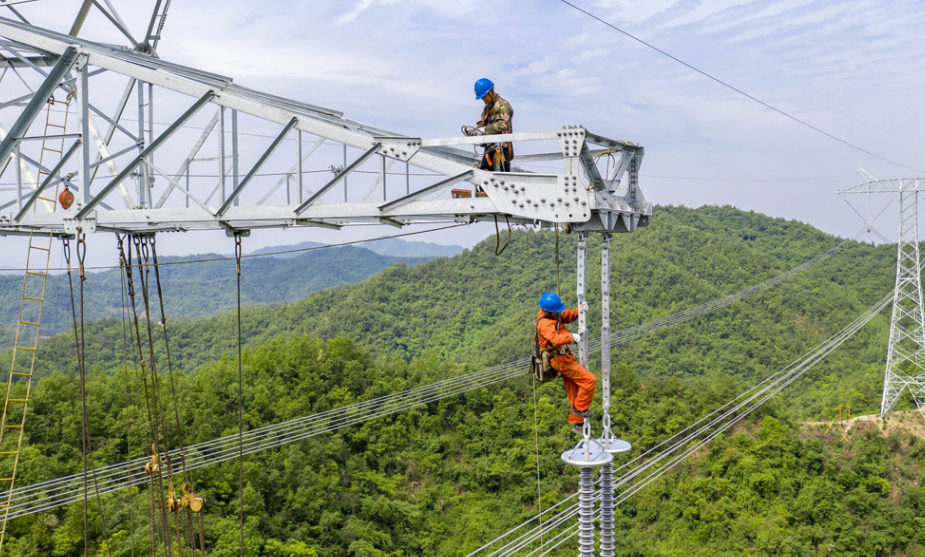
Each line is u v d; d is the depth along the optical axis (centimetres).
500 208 884
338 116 1083
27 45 1191
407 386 7094
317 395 6581
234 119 1095
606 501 936
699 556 5181
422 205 934
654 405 6731
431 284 13800
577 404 888
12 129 1159
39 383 5050
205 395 5656
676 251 12888
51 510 3953
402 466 6247
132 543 3669
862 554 5256
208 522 4416
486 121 962
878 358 8875
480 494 6072
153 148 1061
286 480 5266
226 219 1045
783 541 5125
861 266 12875
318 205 998
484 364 8938
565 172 850
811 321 10356
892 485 5700
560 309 877
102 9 1222
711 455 6134
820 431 6419
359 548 4956
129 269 1200
